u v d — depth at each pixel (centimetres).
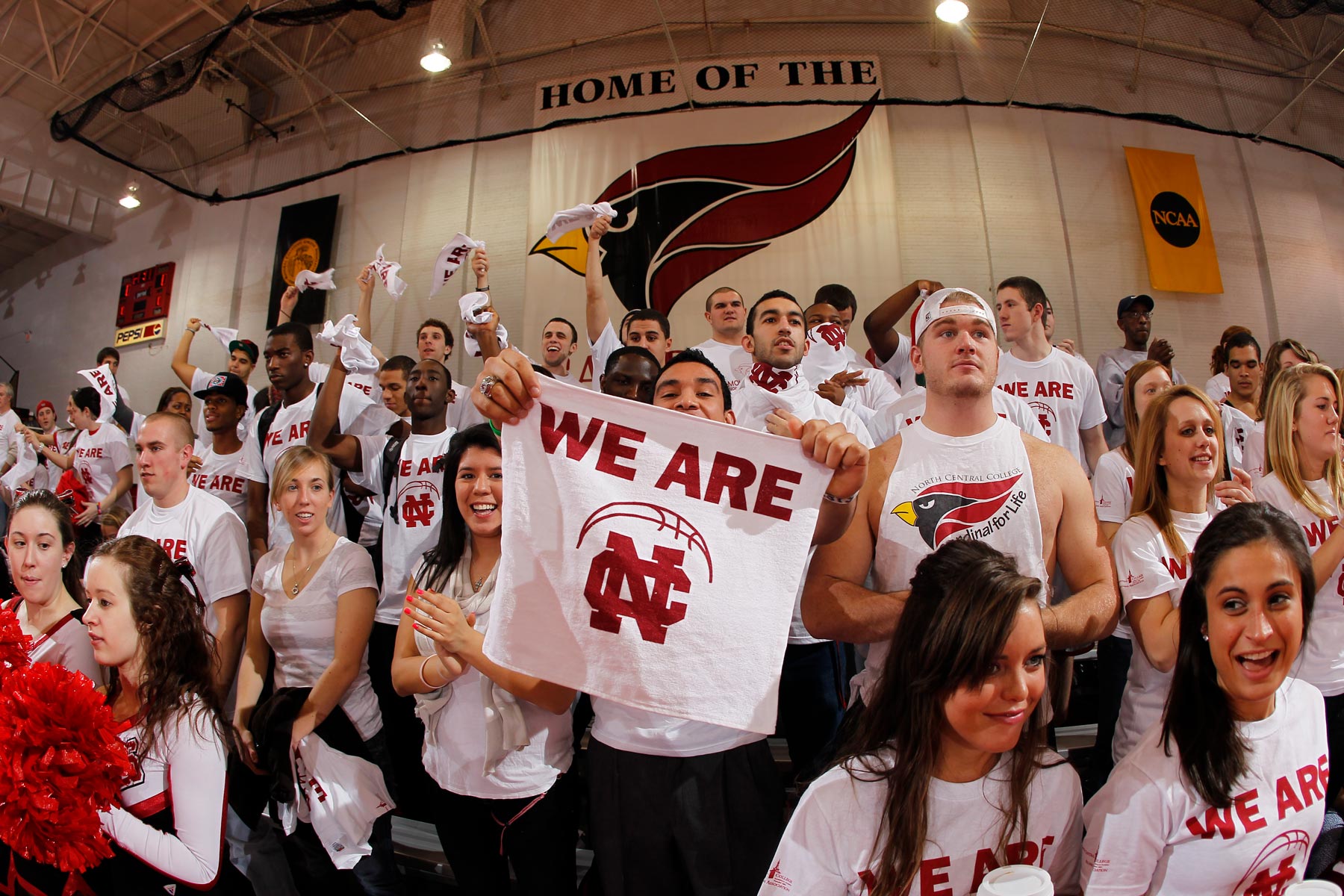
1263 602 136
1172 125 746
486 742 197
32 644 243
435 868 266
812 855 135
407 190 859
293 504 254
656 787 176
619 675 155
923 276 738
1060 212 762
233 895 239
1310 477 229
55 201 1030
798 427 164
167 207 1022
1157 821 138
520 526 161
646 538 160
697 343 727
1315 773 144
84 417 566
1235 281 774
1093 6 797
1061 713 179
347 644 240
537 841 198
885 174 745
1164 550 204
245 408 438
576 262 758
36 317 1141
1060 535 193
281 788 224
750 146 757
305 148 934
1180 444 208
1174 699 144
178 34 870
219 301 942
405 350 820
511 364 163
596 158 773
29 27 863
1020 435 196
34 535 244
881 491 196
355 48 901
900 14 790
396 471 346
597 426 164
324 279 585
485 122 842
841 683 259
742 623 156
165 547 283
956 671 124
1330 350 780
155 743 188
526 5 841
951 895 131
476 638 187
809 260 734
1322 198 818
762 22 793
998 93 785
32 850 151
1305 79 831
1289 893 118
